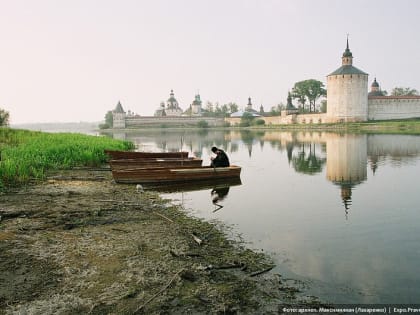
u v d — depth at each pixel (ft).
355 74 306.14
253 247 24.43
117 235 25.91
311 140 157.38
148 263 21.09
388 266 21.45
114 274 19.56
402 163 72.69
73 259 21.33
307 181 52.70
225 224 29.81
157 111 611.88
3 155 58.80
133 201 37.47
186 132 334.24
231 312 16.33
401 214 33.14
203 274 19.90
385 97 323.16
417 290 18.53
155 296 17.34
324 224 30.04
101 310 16.10
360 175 58.03
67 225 27.55
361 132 228.02
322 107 453.58
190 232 27.20
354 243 25.38
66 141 86.63
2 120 168.76
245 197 41.19
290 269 20.90
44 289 17.78
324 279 19.70
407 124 247.09
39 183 45.73
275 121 414.82
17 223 27.78
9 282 18.38
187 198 40.24
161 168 49.60
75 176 52.24
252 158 87.97
